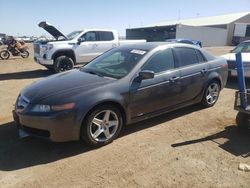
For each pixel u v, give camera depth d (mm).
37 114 4105
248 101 4781
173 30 64438
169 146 4555
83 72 5281
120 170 3855
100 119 4453
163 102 5289
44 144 4594
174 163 4035
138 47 5527
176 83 5414
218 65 6453
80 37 12250
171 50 5543
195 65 5902
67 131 4133
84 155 4254
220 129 5270
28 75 12000
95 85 4488
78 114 4129
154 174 3766
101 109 4375
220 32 50781
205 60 6203
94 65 5520
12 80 10641
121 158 4168
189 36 55000
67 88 4414
